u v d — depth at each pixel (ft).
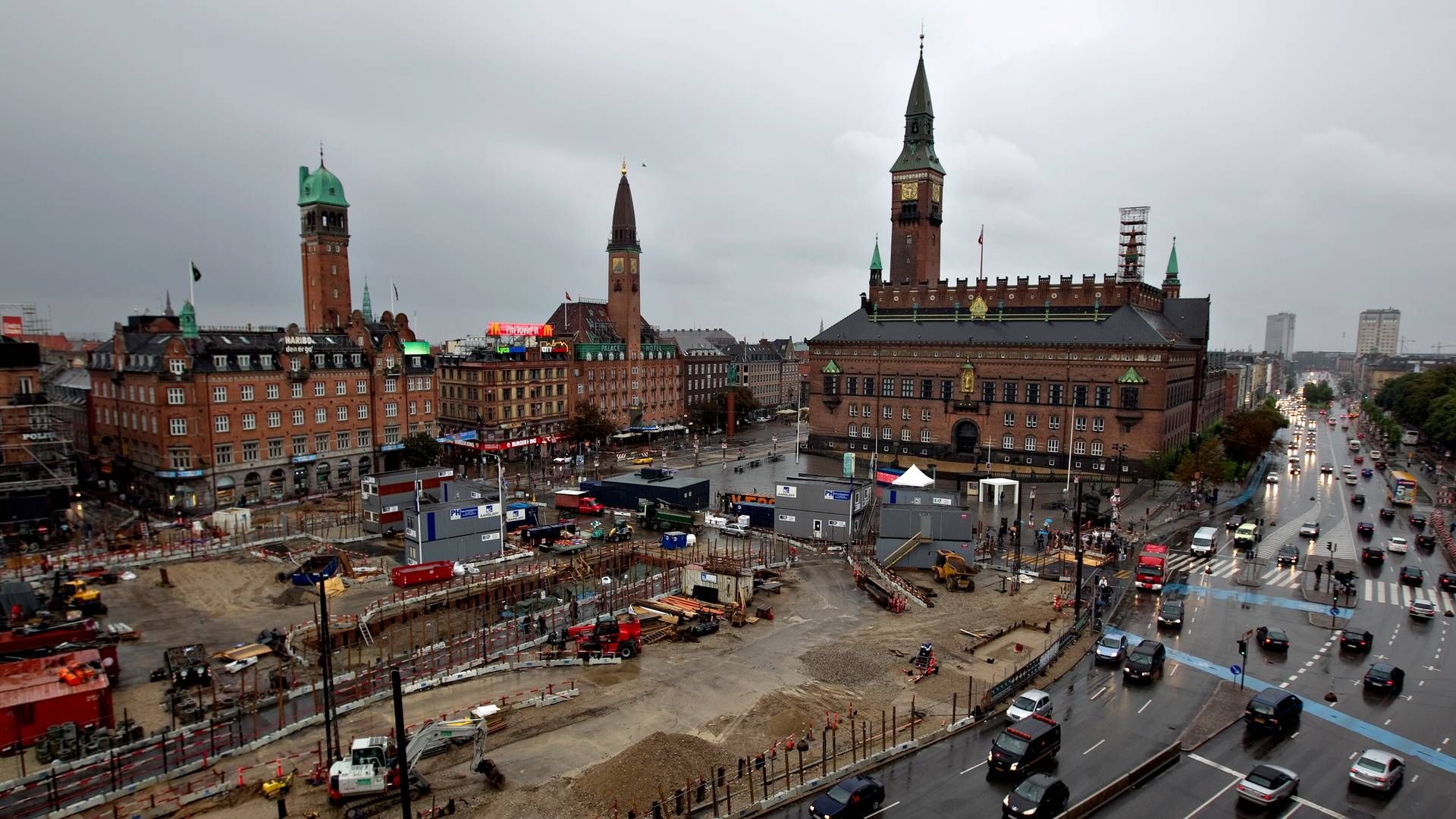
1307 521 359.66
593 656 190.49
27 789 133.18
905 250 585.63
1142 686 179.73
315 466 392.06
